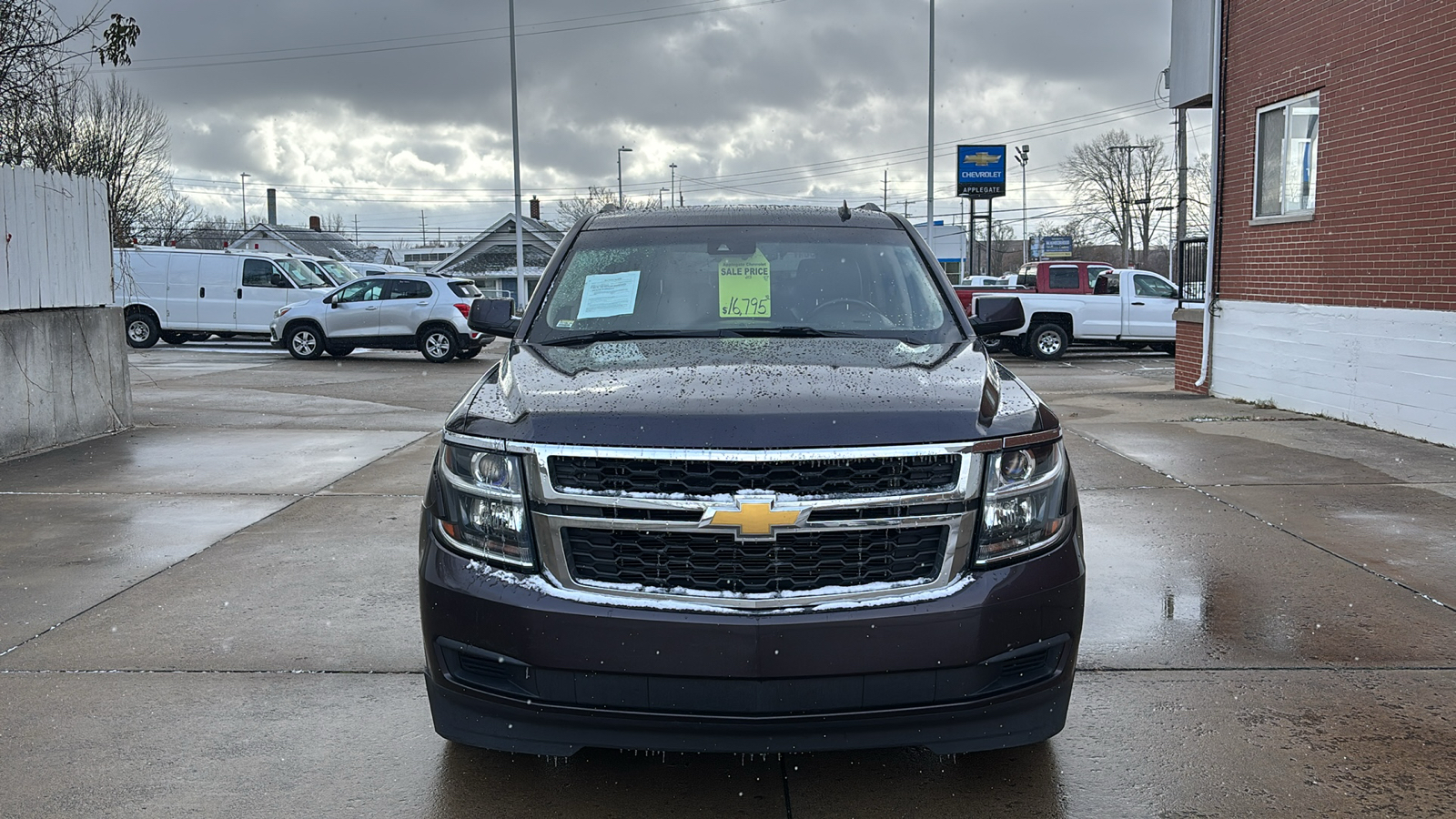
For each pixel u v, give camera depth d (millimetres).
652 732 2766
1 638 4434
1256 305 11422
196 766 3332
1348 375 9875
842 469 2779
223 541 5980
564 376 3250
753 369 3230
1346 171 9773
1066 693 2979
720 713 2734
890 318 3971
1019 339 21328
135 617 4699
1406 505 6598
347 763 3363
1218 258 12273
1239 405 11492
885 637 2732
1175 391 13344
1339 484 7207
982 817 3027
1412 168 8867
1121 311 20828
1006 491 2891
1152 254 85312
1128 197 77625
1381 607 4762
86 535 6113
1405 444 8672
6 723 3631
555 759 3402
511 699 2818
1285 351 10906
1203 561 5477
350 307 19750
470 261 61812
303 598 4969
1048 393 13367
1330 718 3654
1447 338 8516
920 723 2795
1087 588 5070
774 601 2729
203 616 4715
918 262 4336
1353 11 9578
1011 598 2830
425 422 10992
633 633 2723
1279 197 11023
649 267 4184
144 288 22094
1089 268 21344
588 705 2783
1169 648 4301
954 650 2768
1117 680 3994
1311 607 4770
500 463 2891
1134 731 3566
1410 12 8812
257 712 3734
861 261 4246
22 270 8742
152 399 13109
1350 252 9766
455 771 3311
